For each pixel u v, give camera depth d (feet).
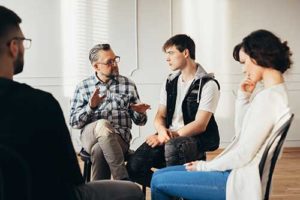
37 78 15.26
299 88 16.08
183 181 5.06
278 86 4.63
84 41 15.40
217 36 15.84
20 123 3.26
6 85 3.38
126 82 8.04
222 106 15.97
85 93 7.79
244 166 4.66
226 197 4.56
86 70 15.43
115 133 7.42
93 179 7.29
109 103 7.77
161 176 5.26
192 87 7.13
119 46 15.55
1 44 3.49
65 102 15.40
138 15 15.55
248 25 15.88
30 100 3.33
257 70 4.79
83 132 7.41
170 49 7.20
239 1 15.79
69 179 3.64
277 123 4.48
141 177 7.06
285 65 4.75
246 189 4.50
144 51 15.65
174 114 7.45
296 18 16.01
